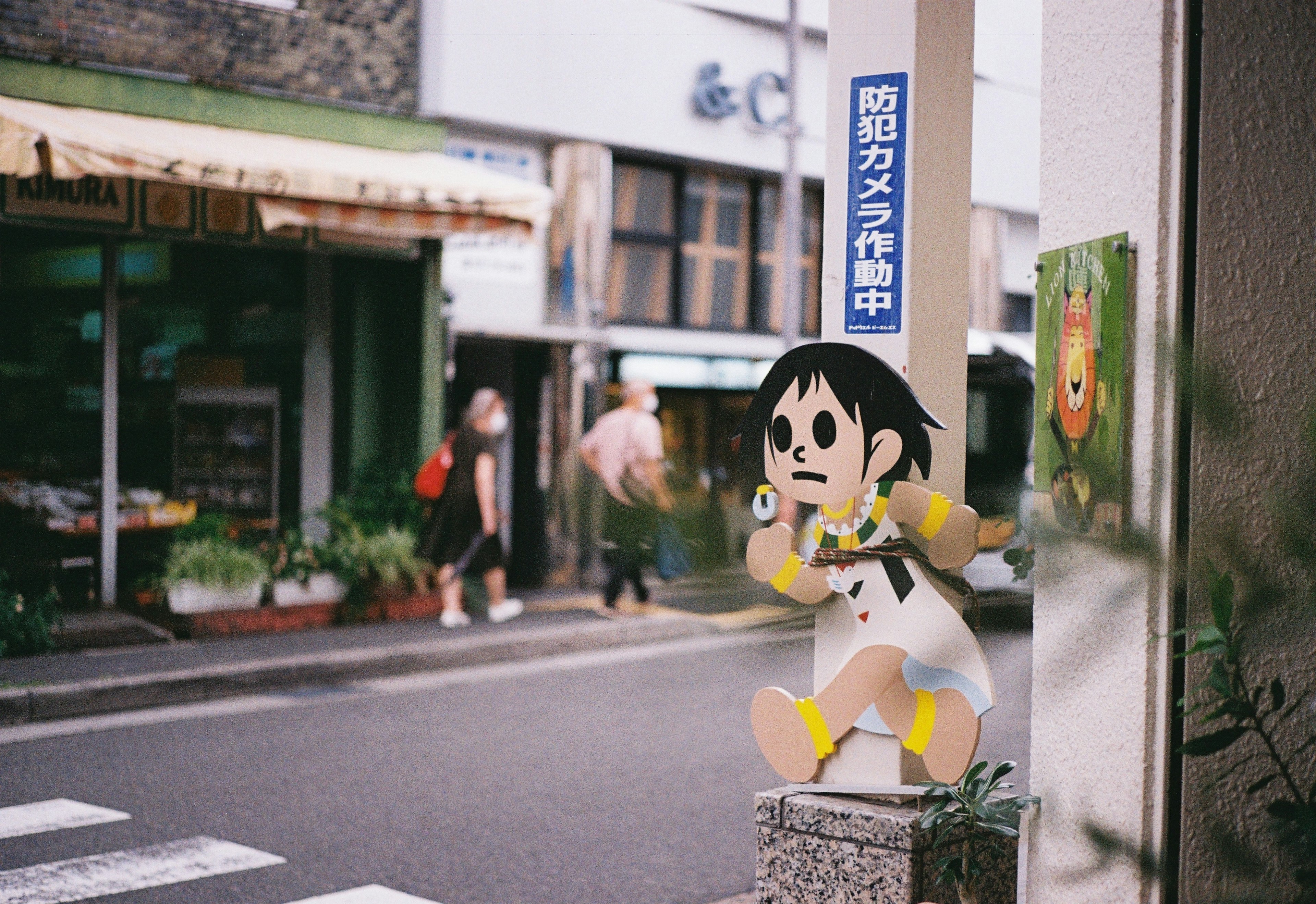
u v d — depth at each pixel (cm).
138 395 1184
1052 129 312
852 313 332
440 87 1327
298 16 1240
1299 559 154
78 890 526
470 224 1153
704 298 1617
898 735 311
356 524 1219
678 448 1313
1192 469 260
